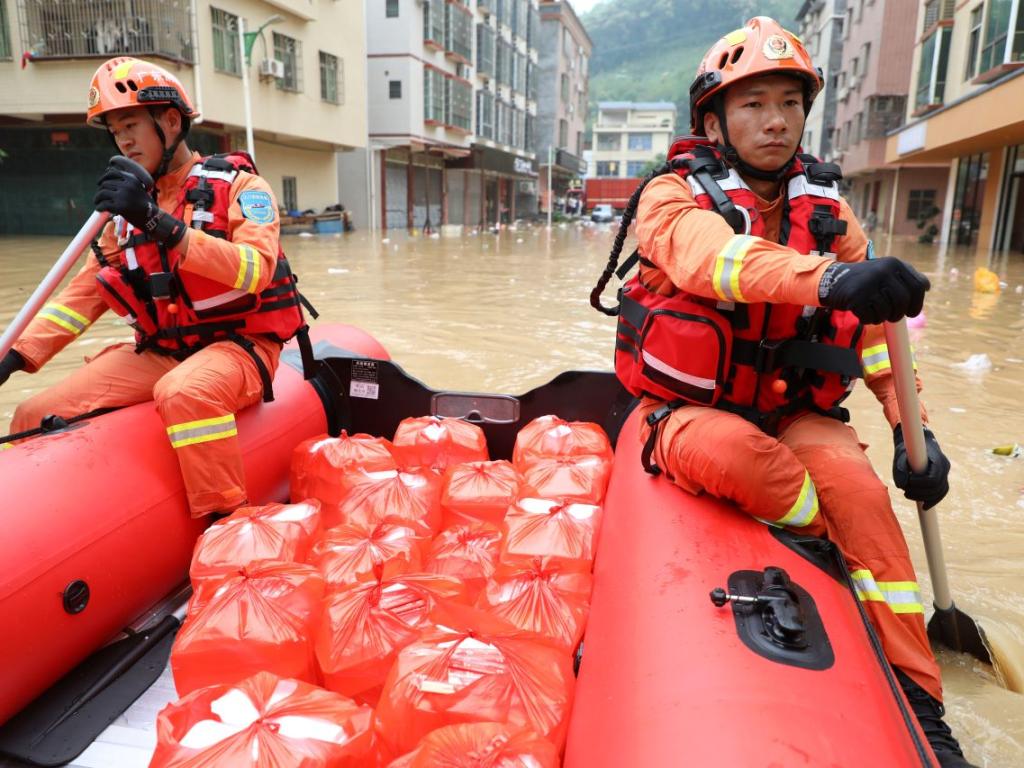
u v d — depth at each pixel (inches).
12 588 71.5
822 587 62.5
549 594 75.2
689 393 78.6
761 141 76.2
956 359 266.4
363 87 1185.4
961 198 1048.8
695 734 48.0
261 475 108.3
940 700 68.2
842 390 80.6
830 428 81.5
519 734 54.9
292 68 973.8
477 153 1742.1
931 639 94.1
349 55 1126.4
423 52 1364.4
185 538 93.5
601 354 270.4
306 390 124.6
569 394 127.7
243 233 97.5
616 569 73.2
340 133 1118.4
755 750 45.7
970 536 129.6
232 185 101.4
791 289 59.6
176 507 92.3
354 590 72.4
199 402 92.2
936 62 1003.3
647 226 76.4
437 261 684.1
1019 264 681.6
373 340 146.1
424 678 60.4
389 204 1403.8
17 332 92.3
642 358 82.2
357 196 1309.1
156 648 85.7
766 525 71.7
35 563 74.1
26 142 900.6
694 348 76.8
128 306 104.3
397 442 117.7
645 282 83.6
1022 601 108.9
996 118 685.9
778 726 47.1
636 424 105.8
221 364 97.1
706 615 58.4
